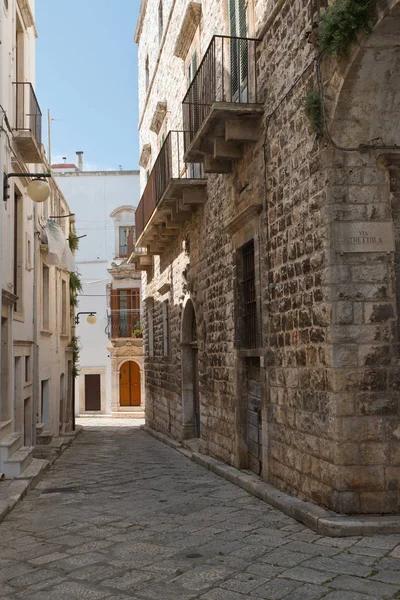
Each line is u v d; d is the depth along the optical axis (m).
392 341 6.87
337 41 6.40
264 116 9.19
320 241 7.16
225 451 11.63
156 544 6.37
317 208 7.25
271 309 8.87
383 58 6.35
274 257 8.77
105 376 39.12
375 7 5.99
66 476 11.79
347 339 6.83
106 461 14.12
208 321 13.10
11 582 5.39
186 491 9.39
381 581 4.97
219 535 6.61
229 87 11.02
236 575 5.30
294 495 7.93
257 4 9.52
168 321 19.28
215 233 12.55
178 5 16.84
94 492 9.69
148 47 23.73
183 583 5.17
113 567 5.67
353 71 6.49
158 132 21.00
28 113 14.12
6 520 7.89
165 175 15.22
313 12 7.28
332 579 5.07
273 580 5.12
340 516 6.59
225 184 11.66
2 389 11.78
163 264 19.92
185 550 6.11
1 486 9.88
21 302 13.91
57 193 22.14
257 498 8.55
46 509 8.49
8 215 11.88
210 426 12.89
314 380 7.34
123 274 38.78
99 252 39.34
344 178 6.96
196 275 14.50
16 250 13.91
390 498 6.71
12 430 12.05
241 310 10.77
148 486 10.02
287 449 8.21
